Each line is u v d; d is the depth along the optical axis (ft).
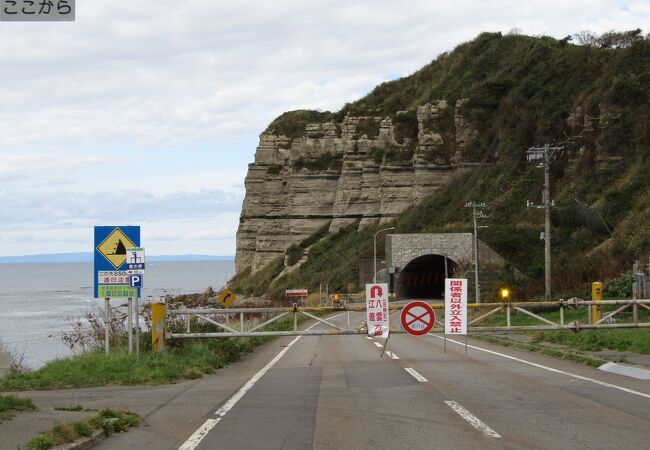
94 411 37.63
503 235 226.17
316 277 312.91
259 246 375.04
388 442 30.42
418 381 50.96
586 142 239.50
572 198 219.41
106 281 61.62
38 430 31.60
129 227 61.72
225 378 55.21
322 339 106.42
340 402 41.65
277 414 37.78
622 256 152.56
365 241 318.24
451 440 30.66
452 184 307.99
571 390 45.52
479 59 373.81
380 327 63.05
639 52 261.65
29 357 121.60
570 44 340.80
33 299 408.87
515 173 270.67
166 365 56.39
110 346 68.80
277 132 389.80
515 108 302.86
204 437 32.01
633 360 61.16
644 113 225.15
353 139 359.66
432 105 338.54
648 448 28.99
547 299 128.98
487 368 59.62
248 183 383.24
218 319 118.01
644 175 198.70
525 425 33.83
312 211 366.02
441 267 296.92
